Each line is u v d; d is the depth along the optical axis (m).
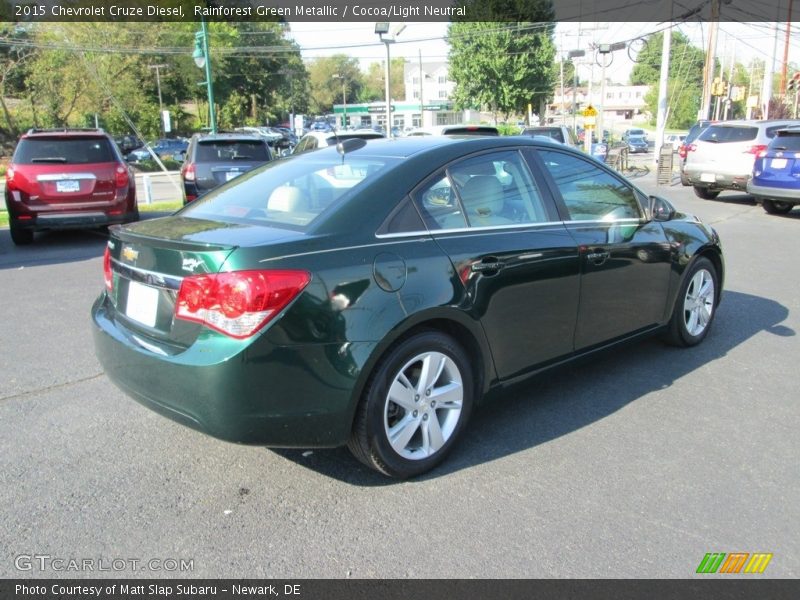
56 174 9.74
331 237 3.06
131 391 3.19
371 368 3.05
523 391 4.48
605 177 4.47
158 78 58.41
